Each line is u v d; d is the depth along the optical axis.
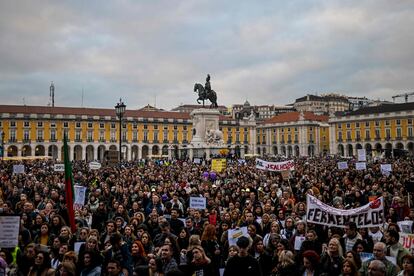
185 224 9.44
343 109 151.88
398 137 83.31
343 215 7.85
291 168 18.11
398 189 14.60
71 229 8.49
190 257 6.41
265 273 6.97
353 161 40.19
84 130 85.94
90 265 6.13
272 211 10.41
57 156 84.06
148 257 6.43
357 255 5.85
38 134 82.62
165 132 92.75
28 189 15.34
